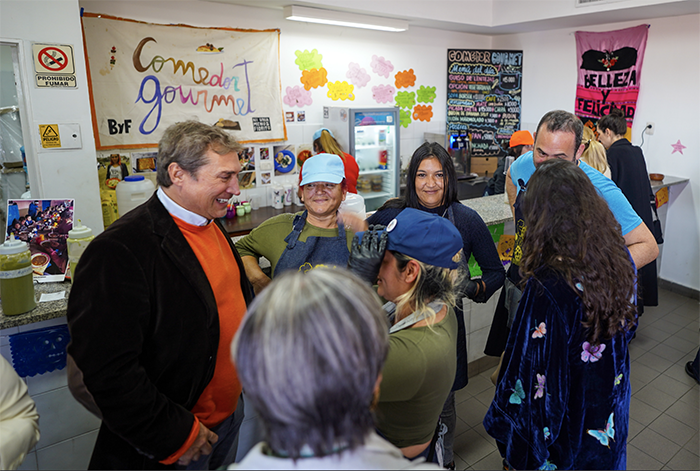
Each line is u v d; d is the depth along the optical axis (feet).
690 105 13.88
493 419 4.46
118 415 3.74
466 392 9.18
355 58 16.31
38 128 9.41
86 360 3.67
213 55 13.37
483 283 6.06
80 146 9.91
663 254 15.16
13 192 9.93
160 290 4.08
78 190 10.06
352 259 3.74
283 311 1.98
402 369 3.29
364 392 2.00
